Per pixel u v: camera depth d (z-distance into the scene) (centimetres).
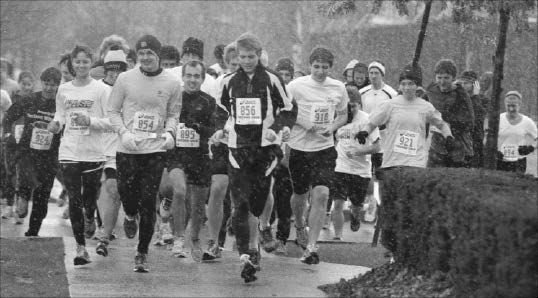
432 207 2002
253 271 2314
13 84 4934
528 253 1576
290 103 2411
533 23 3647
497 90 2572
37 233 3294
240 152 2364
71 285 2264
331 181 2742
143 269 2486
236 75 2402
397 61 6134
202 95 2845
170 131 2525
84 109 2822
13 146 3897
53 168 3259
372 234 3747
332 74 6962
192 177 2827
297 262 2730
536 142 3953
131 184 2561
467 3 2592
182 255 2819
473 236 1770
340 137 3484
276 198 2977
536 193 1809
